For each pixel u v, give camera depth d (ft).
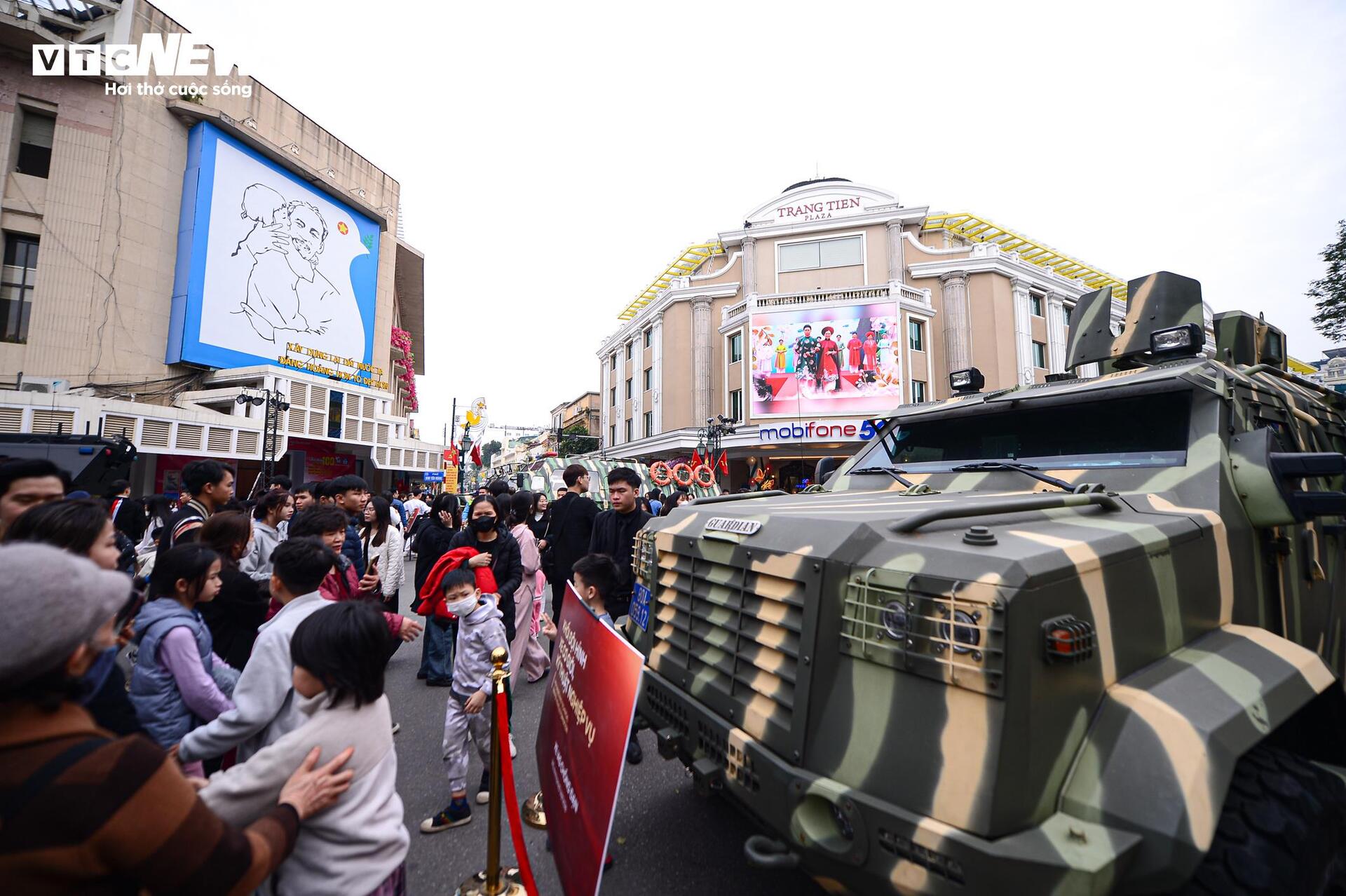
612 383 123.34
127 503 23.35
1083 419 10.43
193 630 8.27
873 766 5.59
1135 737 5.27
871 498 9.93
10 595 3.34
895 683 5.69
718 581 7.98
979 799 4.89
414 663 20.93
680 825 10.28
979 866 4.74
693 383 94.84
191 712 8.19
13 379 50.83
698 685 7.95
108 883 3.50
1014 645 5.01
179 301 59.41
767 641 6.93
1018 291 84.43
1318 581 9.81
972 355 83.05
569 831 6.56
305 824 5.41
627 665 5.91
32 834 3.24
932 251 86.99
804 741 6.14
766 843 6.39
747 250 91.91
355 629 5.68
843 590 6.26
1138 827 4.86
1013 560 5.27
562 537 18.15
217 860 3.87
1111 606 5.86
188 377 61.05
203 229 60.54
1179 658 6.29
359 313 79.51
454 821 10.55
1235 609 7.58
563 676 8.00
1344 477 11.51
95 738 3.67
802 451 77.92
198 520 14.23
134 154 56.90
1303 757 6.98
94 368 54.03
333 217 75.97
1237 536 7.93
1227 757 5.11
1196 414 9.10
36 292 52.06
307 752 5.42
